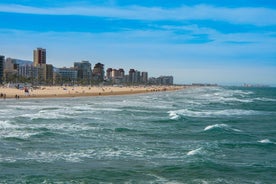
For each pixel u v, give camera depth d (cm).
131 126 4147
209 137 3472
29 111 5728
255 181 2027
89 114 5425
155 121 4700
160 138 3366
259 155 2683
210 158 2544
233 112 6450
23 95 10069
